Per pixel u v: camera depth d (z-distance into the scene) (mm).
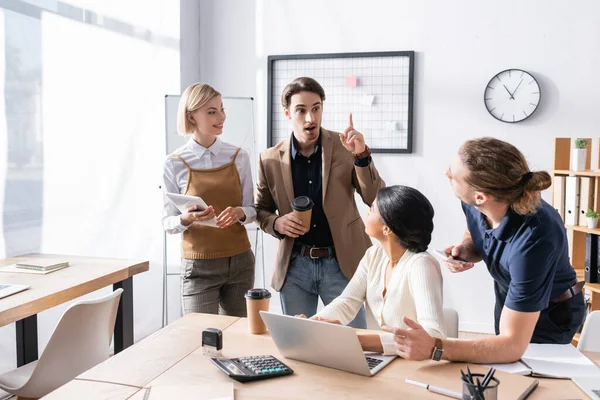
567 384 1513
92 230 3867
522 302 1604
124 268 2965
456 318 2273
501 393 1429
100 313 2385
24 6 3338
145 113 4199
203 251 2725
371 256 2086
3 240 3260
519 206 1597
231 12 4621
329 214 2646
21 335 2881
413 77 4277
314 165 2705
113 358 1710
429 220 1868
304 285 2709
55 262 2994
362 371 1558
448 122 4277
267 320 1673
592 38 3994
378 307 1997
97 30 3844
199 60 4695
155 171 4297
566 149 3543
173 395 1441
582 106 4047
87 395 1449
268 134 4574
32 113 3410
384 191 1901
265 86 4602
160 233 4367
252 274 2875
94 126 3832
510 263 1657
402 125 4344
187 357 1715
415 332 1590
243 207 2787
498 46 4148
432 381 1513
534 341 2033
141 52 4156
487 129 4219
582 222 3436
